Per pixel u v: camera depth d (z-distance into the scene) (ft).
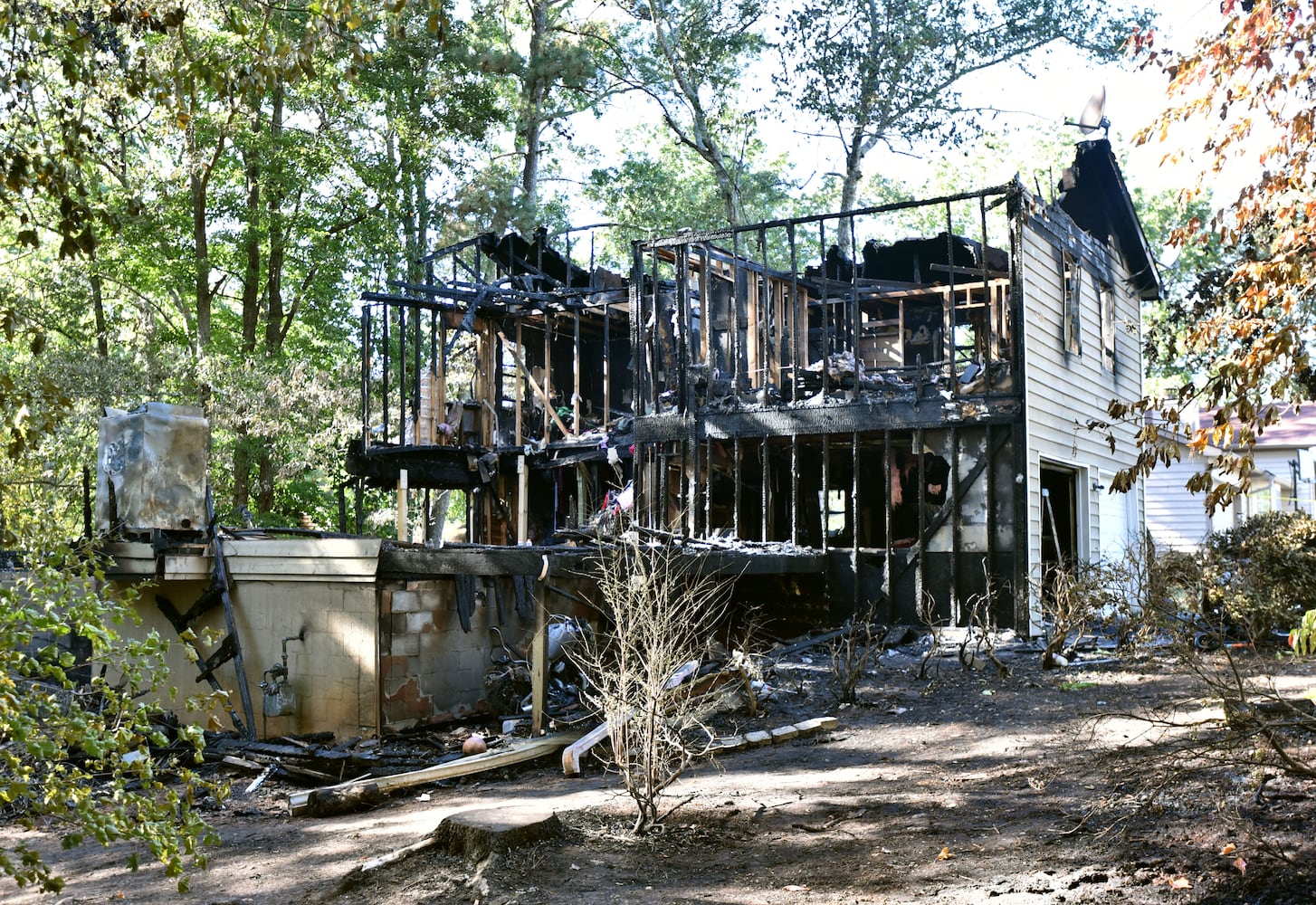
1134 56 21.79
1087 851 18.29
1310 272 19.13
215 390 77.36
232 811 28.25
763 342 58.95
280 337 95.50
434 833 20.92
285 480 86.84
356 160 89.04
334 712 35.86
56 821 25.16
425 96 88.99
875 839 20.56
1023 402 48.91
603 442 63.41
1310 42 19.98
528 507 74.69
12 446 19.25
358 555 35.04
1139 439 20.49
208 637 15.52
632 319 58.90
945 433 51.11
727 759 29.55
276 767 31.68
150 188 83.61
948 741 29.45
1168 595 43.65
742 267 59.41
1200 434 19.90
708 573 41.04
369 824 25.45
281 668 36.01
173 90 20.18
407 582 36.29
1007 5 86.48
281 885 20.81
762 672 40.01
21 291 80.28
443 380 71.56
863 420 52.06
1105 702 32.48
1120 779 22.04
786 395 56.85
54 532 23.88
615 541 39.70
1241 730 19.48
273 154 85.97
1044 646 44.73
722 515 60.39
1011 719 31.55
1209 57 20.34
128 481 38.06
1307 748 21.49
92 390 70.38
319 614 36.37
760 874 19.04
